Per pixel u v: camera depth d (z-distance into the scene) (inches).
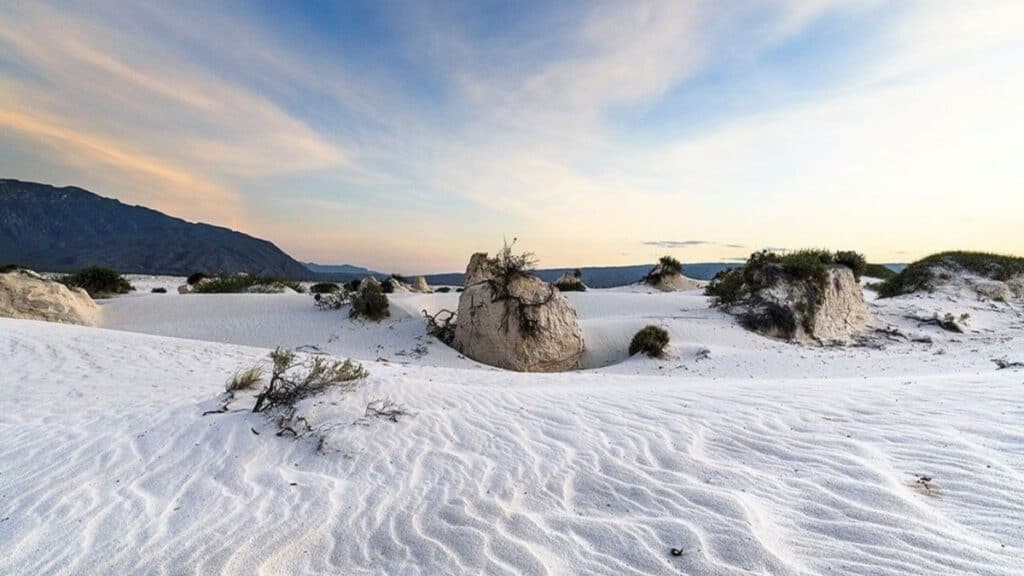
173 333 812.6
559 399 293.6
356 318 858.1
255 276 1374.3
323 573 137.1
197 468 194.5
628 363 631.8
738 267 995.3
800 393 278.2
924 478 165.8
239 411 249.3
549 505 171.8
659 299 1061.1
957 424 205.5
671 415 251.8
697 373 549.0
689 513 158.9
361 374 311.7
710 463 193.3
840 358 600.4
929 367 498.3
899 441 195.6
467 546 148.1
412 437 233.5
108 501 167.8
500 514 166.1
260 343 770.2
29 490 172.2
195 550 143.4
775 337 761.0
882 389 271.4
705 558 135.8
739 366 572.1
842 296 809.5
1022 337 701.3
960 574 119.3
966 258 1050.1
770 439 211.0
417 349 722.2
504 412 270.4
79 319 807.1
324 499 176.1
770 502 161.3
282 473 194.5
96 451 204.7
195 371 361.4
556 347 701.9
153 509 164.6
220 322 857.5
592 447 217.5
